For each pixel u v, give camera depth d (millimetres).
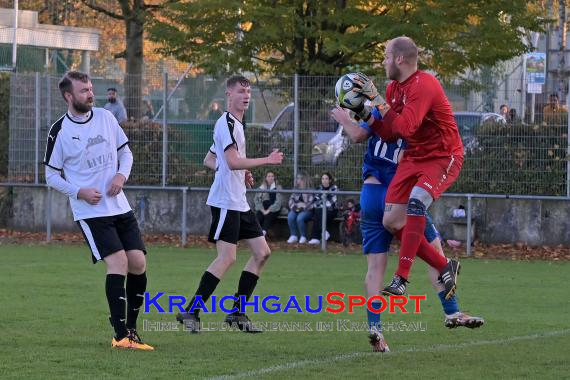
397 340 25891
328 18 57594
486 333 27141
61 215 59656
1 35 84000
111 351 23422
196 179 57594
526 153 53156
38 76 59312
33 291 34719
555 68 69312
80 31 89875
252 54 60438
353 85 21719
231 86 26531
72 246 53938
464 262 48094
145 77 57906
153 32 59594
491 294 35906
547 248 52719
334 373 20969
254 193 56969
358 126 23438
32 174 59750
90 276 39438
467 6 56188
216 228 26578
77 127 23859
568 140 52688
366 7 59969
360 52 59469
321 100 55094
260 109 56000
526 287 38062
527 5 63906
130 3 76312
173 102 57875
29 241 56188
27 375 20469
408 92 22219
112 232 23844
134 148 58094
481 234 53906
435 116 22359
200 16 58844
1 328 26828
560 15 67938
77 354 22969
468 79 54969
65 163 23922
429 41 56188
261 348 24281
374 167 23875
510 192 53375
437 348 24562
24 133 59594
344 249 52781
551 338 26266
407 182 22875
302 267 44156
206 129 57500
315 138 55344
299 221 54500
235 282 38312
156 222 57906
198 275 40281
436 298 34344
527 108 53531
